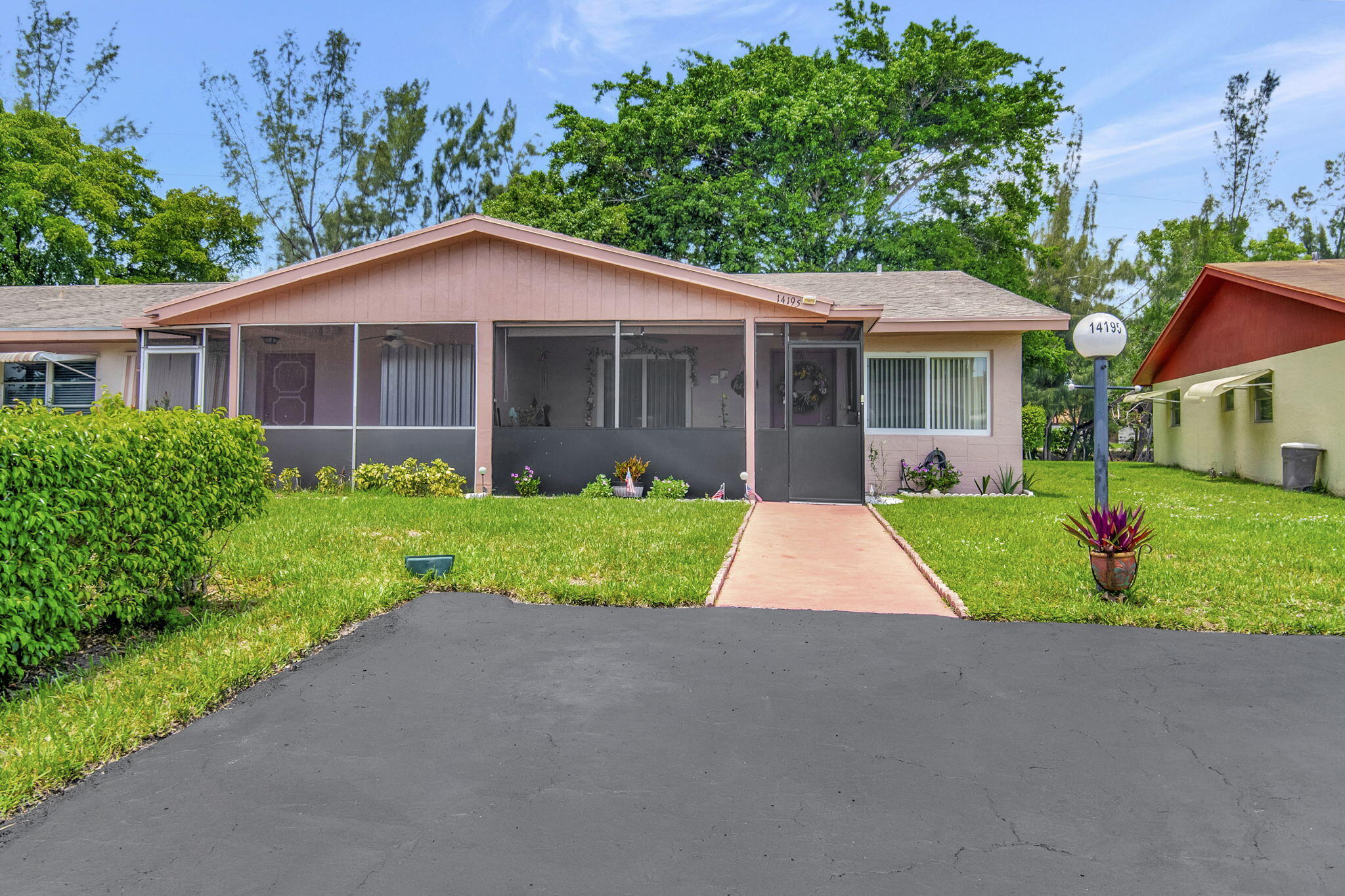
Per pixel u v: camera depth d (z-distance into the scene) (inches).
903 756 145.6
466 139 1745.8
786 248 1075.3
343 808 126.7
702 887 105.0
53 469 181.9
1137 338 1369.3
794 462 524.7
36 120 1096.8
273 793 131.9
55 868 110.1
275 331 614.2
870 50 1234.6
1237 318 756.0
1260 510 513.0
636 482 529.7
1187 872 109.0
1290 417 663.8
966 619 240.1
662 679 185.5
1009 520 430.3
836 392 613.9
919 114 1227.2
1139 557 320.8
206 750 149.0
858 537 386.9
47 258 1116.5
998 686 182.4
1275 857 113.0
